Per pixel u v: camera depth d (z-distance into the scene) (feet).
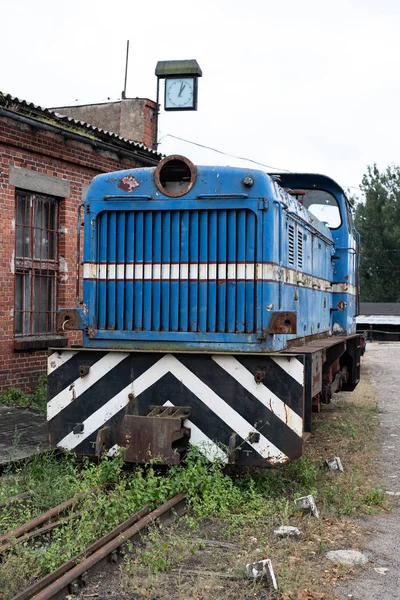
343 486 20.01
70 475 18.45
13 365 30.89
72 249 34.47
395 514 17.76
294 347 22.38
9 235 30.25
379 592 12.82
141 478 17.12
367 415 33.24
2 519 15.14
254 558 13.88
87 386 19.19
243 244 19.20
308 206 32.42
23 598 11.59
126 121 49.16
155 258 19.77
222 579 12.96
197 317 19.47
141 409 18.84
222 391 18.33
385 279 141.90
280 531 15.38
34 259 32.50
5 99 28.91
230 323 19.25
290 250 22.07
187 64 48.34
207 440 18.38
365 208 144.05
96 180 20.29
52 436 19.40
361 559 14.33
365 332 45.32
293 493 18.66
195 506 16.53
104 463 17.94
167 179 19.97
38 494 16.97
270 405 17.94
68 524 14.87
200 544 14.55
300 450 17.62
